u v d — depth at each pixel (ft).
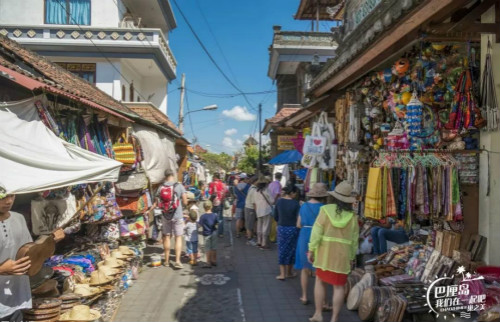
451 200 14.56
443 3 10.93
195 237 25.76
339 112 25.35
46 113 14.99
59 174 12.15
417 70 16.48
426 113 16.38
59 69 27.91
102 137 21.47
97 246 19.95
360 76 20.79
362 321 15.93
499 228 13.96
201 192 65.57
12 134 12.57
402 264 18.33
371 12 22.80
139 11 64.23
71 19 54.08
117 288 17.95
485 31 12.34
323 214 15.46
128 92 58.65
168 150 42.04
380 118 20.88
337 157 25.59
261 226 31.45
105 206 20.76
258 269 24.88
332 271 15.02
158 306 18.19
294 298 19.38
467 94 14.39
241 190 37.11
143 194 24.89
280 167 45.39
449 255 15.35
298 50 59.41
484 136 14.43
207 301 18.90
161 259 26.86
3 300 10.20
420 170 15.03
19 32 51.93
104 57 53.31
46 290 13.15
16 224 10.89
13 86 15.14
